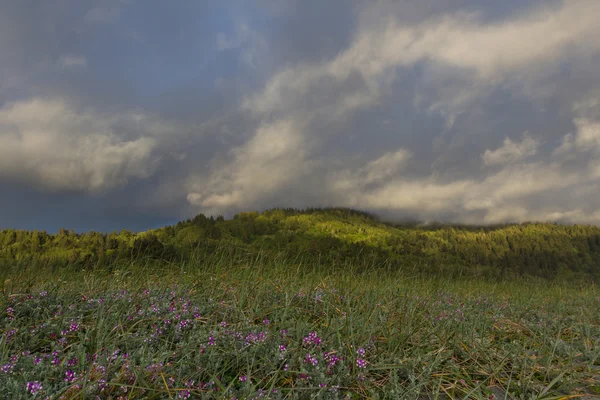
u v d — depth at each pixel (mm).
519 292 10539
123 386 2811
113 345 3459
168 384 3035
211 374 3303
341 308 5559
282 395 3229
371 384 3645
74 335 3979
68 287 5629
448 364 4234
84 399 2709
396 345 4422
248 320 4562
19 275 5691
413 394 3439
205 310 5035
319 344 4125
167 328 4383
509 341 5516
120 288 5758
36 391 2619
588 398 3748
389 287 6852
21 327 3914
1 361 3018
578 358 4930
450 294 8234
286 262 7250
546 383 4055
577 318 7324
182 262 6809
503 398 3674
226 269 6766
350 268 7258
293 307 5371
